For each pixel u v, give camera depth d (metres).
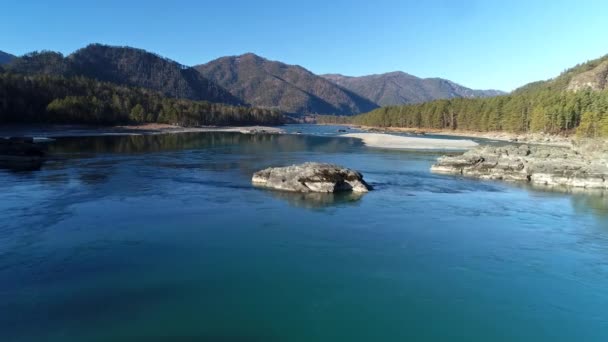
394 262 24.25
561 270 23.61
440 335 16.88
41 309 17.89
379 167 65.25
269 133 173.00
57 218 31.34
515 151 63.19
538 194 45.62
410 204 39.22
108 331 16.47
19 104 126.81
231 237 28.02
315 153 85.81
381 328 17.27
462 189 47.72
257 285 20.88
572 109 133.75
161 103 191.00
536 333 17.19
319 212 35.34
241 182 48.59
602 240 29.12
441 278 22.20
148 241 26.81
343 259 24.55
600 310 19.14
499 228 31.73
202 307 18.56
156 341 15.94
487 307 19.19
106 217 32.06
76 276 21.23
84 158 68.06
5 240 26.20
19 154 63.47
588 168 51.69
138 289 20.05
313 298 19.67
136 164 62.34
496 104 171.12
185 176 52.19
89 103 149.50
